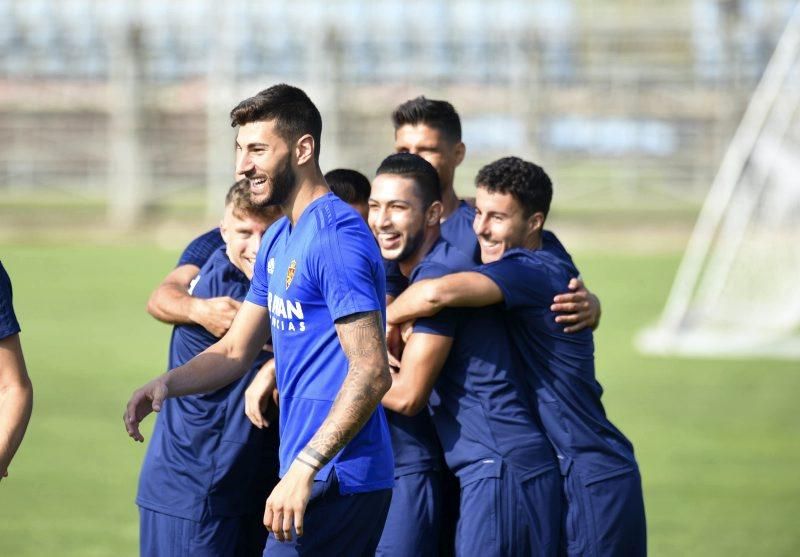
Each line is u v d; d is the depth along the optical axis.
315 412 13.85
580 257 83.81
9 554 23.19
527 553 16.08
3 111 103.62
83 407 37.88
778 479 29.97
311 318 13.78
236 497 16.80
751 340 50.72
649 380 43.59
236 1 101.88
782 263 54.78
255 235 16.73
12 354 13.68
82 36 103.06
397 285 17.73
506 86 101.81
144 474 16.98
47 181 103.69
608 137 101.44
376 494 14.14
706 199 99.94
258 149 13.67
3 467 13.40
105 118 103.56
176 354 17.30
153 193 102.81
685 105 100.88
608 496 16.47
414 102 19.45
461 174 101.81
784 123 55.31
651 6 101.06
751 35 99.75
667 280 72.12
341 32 101.88
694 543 24.45
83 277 72.00
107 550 23.56
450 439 16.62
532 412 16.69
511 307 16.31
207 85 103.25
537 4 101.31
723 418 37.25
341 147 102.81
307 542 13.95
